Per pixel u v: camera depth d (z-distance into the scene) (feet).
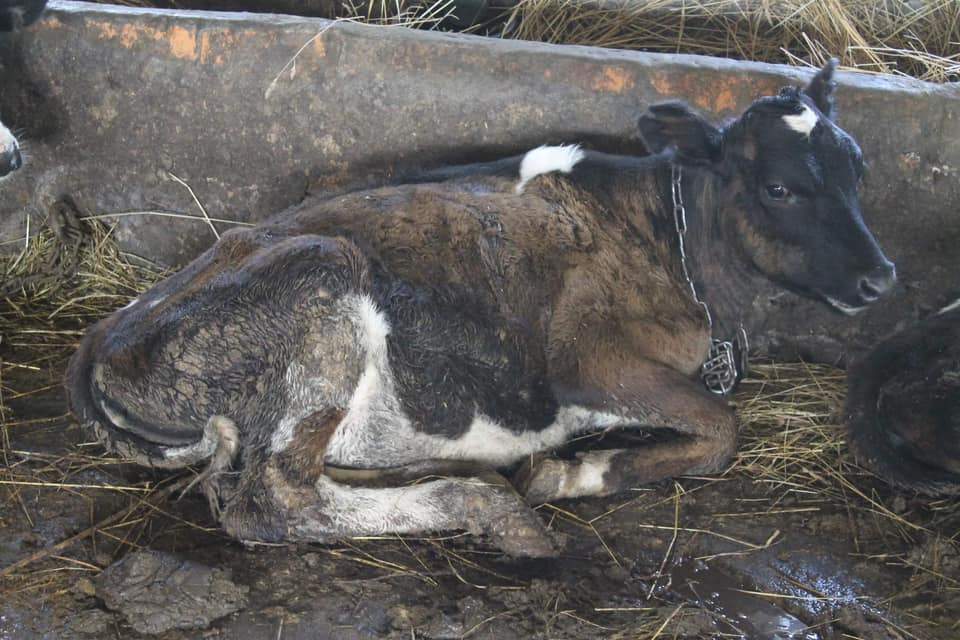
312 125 13.01
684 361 12.07
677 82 12.75
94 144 13.32
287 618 10.89
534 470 11.80
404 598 11.07
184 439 11.49
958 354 11.83
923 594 11.32
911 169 12.79
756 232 11.69
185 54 12.96
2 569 11.05
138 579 10.90
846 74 12.95
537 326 11.84
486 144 12.94
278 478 11.30
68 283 13.44
